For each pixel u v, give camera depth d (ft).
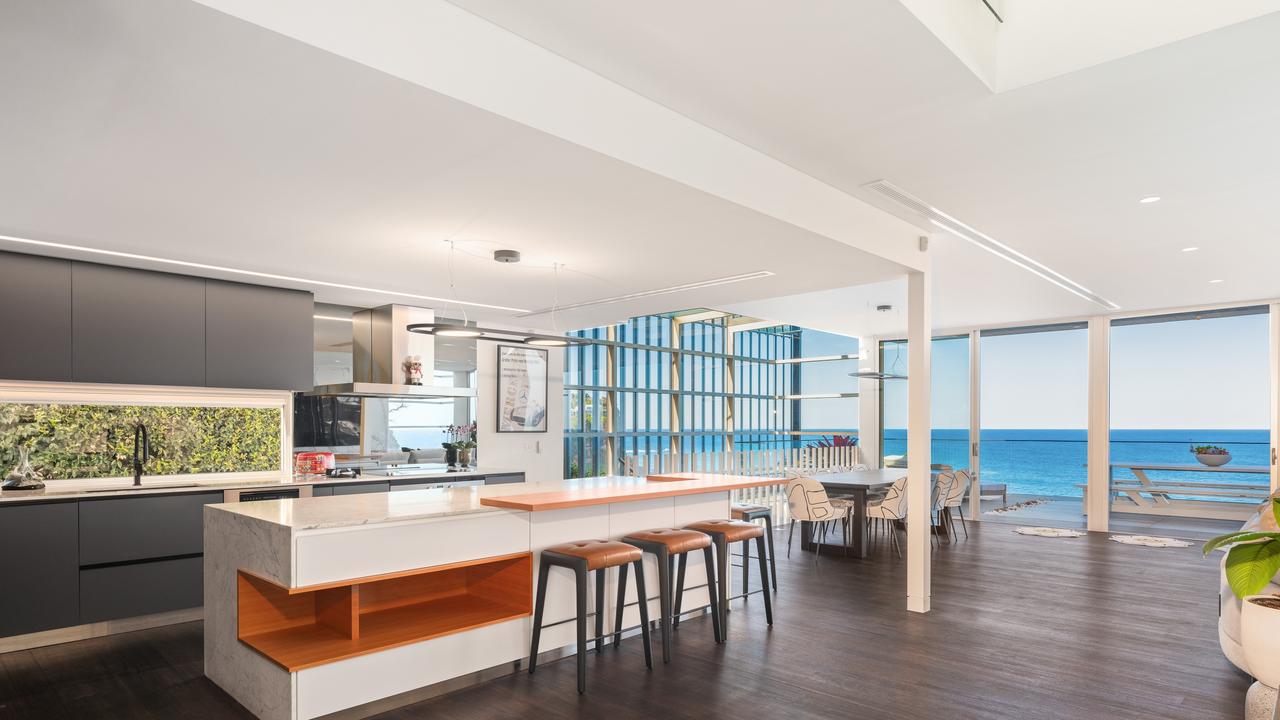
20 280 15.12
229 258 15.61
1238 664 12.37
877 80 9.58
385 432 22.50
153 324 16.93
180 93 7.76
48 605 14.48
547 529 13.78
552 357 27.84
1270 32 8.37
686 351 39.17
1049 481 37.60
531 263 16.21
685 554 16.38
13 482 15.35
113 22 6.32
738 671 12.96
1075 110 10.50
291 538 10.34
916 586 17.11
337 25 7.00
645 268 16.69
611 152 9.68
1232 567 10.48
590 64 9.27
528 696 11.81
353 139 9.08
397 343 21.01
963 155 12.35
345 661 10.82
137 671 13.14
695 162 11.00
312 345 19.84
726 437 41.96
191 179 10.49
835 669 13.03
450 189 11.03
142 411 17.92
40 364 15.35
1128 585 19.88
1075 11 9.32
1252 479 30.76
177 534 16.24
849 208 14.57
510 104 8.47
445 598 13.85
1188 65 9.18
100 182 10.59
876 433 38.45
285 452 20.06
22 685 12.43
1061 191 14.25
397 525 11.58
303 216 12.42
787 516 31.78
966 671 12.90
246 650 11.37
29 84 7.49
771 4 7.77
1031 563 23.04
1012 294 25.94
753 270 17.03
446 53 7.89
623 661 13.60
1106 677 12.60
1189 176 13.32
